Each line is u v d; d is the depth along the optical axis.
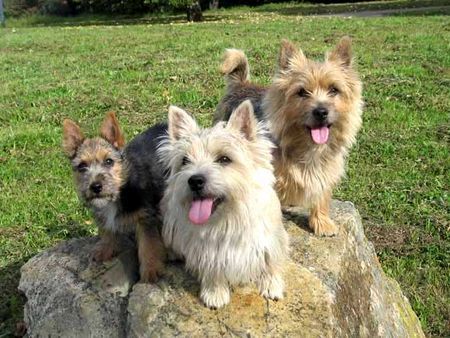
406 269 1.20
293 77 0.99
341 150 0.99
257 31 3.73
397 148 1.64
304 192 0.96
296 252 0.88
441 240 1.26
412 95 2.02
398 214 1.35
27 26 6.45
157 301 0.78
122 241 0.90
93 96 2.19
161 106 2.04
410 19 3.96
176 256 0.84
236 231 0.73
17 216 1.37
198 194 0.71
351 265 0.91
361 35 3.24
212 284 0.76
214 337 0.73
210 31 3.90
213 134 0.75
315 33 3.44
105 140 0.90
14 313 1.10
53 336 0.86
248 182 0.74
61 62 2.96
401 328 1.00
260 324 0.74
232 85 1.29
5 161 1.67
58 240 1.28
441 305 1.13
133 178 0.84
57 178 1.55
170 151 0.77
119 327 0.81
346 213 1.01
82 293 0.85
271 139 0.98
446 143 1.67
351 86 1.00
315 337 0.74
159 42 3.44
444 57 2.50
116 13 7.00
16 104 2.17
